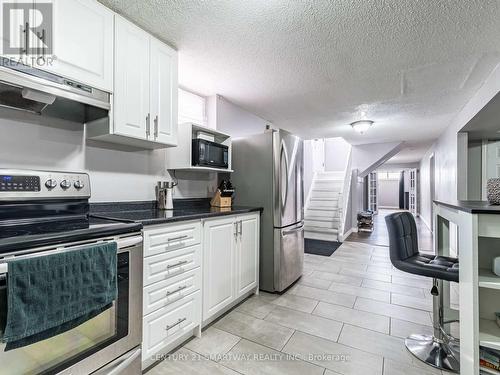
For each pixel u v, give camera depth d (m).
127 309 1.39
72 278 1.09
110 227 1.32
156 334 1.60
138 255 1.44
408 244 1.89
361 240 5.57
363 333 1.99
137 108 1.75
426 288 2.90
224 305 2.21
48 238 1.06
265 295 2.71
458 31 1.78
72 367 1.16
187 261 1.82
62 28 1.37
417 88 2.79
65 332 1.14
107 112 1.62
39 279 1.00
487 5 1.52
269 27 1.76
